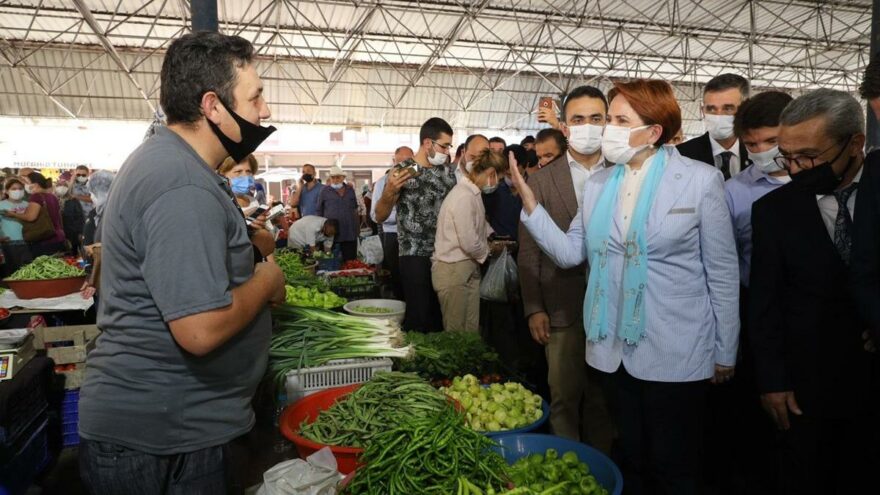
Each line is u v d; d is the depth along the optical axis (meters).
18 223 7.58
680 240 2.02
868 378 2.03
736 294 2.06
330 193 9.19
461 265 3.88
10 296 4.00
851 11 16.88
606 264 2.18
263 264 1.67
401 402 2.44
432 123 4.13
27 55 17.30
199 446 1.50
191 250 1.35
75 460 3.32
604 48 19.39
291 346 2.84
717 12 16.94
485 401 2.77
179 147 1.47
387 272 6.73
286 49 18.50
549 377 2.95
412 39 17.84
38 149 20.81
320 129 22.23
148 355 1.44
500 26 17.41
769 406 2.15
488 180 3.90
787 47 20.08
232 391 1.57
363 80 21.09
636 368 2.09
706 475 3.11
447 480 1.73
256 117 1.56
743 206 2.63
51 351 3.46
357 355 2.83
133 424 1.45
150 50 18.47
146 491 1.47
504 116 23.58
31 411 2.95
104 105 19.73
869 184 1.85
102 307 1.51
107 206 1.47
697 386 2.08
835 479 2.14
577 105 2.81
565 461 2.21
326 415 2.43
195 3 3.49
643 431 2.19
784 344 2.13
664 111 2.02
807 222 2.03
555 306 2.86
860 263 1.86
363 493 1.76
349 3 15.16
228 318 1.41
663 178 2.06
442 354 3.12
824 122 1.92
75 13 15.05
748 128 2.47
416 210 4.20
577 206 2.89
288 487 1.88
